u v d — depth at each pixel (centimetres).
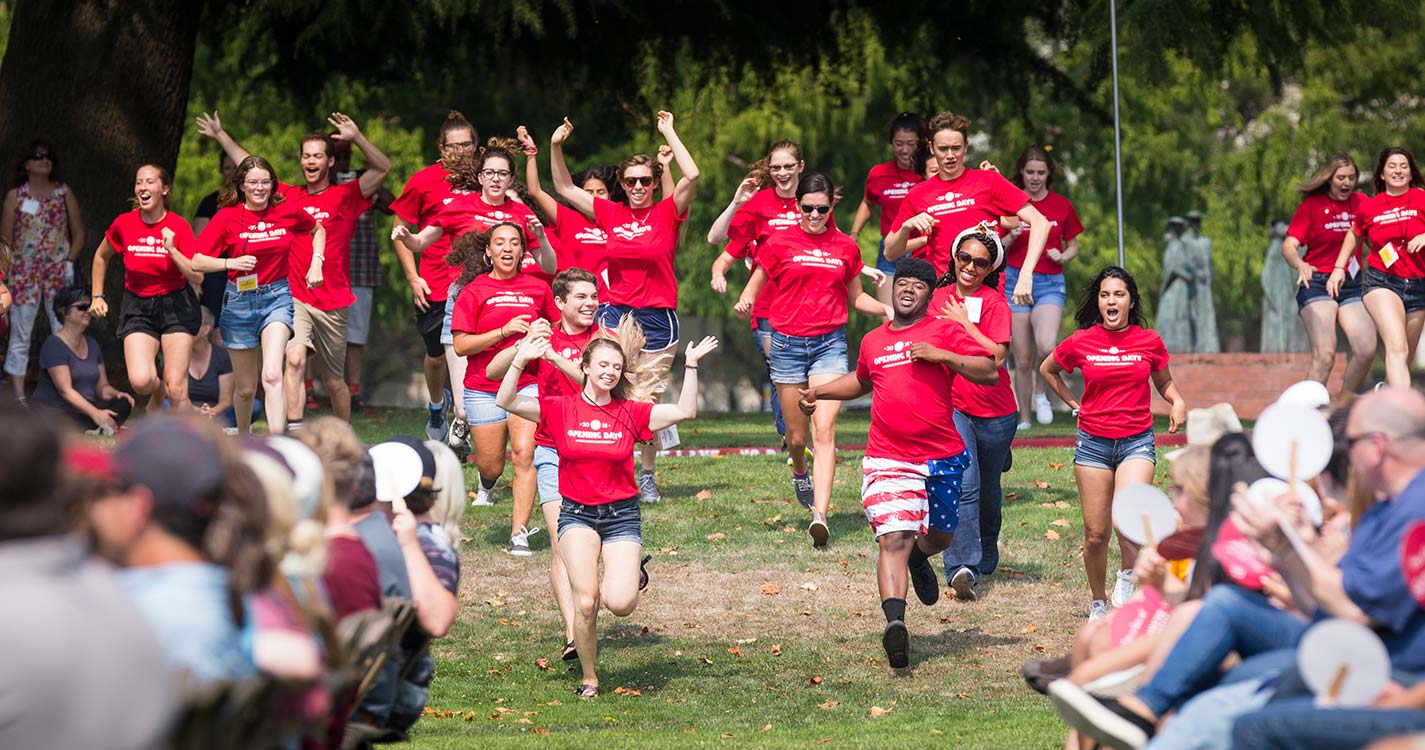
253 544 1426
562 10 7081
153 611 1366
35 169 5831
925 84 9000
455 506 2247
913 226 4238
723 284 4619
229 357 5212
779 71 8194
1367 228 5222
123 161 6706
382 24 7544
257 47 8338
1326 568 1736
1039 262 5847
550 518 3384
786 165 4450
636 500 3197
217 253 4647
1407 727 1596
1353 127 12594
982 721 2936
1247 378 9725
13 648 1202
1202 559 1967
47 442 1270
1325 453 1875
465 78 8919
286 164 10762
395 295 11431
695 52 8038
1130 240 12094
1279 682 1762
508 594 3966
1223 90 13075
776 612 3859
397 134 10806
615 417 3127
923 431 3272
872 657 3544
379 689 1928
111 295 6600
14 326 5850
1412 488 1722
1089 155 12119
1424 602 1672
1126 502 2102
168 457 1406
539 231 4359
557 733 2872
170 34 6825
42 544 1261
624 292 4462
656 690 3309
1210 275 10969
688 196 4484
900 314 3291
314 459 1723
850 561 4231
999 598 3959
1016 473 5156
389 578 1972
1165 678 1856
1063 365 3531
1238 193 12706
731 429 6512
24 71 6681
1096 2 7794
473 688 3312
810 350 4250
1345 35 8356
